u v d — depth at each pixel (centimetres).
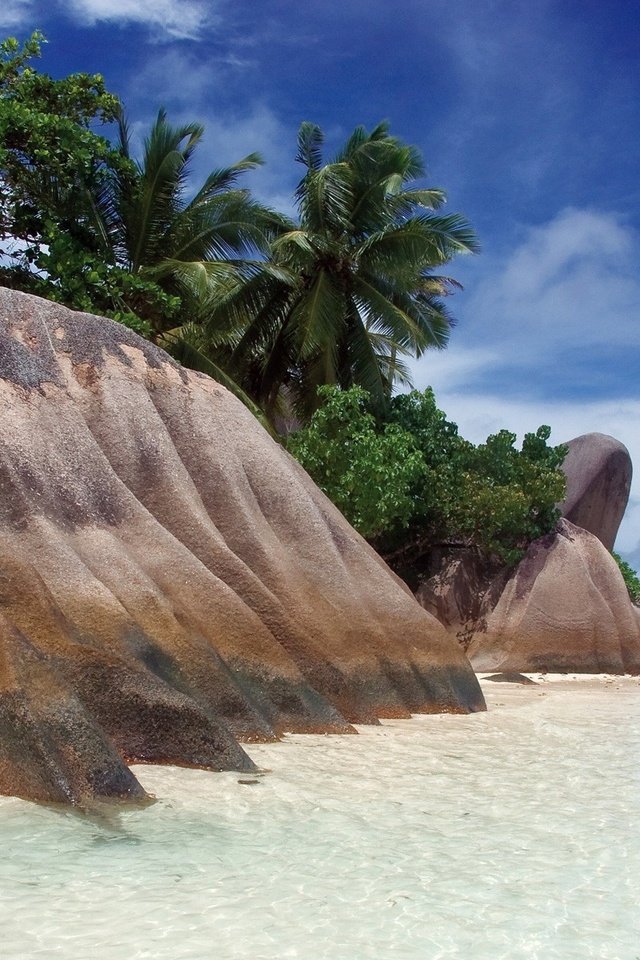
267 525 1126
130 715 674
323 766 714
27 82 2352
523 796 632
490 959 351
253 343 2725
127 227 2458
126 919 373
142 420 1079
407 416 2564
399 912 395
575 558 2356
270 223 2714
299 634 977
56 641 672
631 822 559
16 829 490
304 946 355
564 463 3147
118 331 1186
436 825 544
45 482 872
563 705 1373
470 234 2638
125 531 922
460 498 2342
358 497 2133
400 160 2728
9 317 1070
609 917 396
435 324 2803
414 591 2448
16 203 2284
